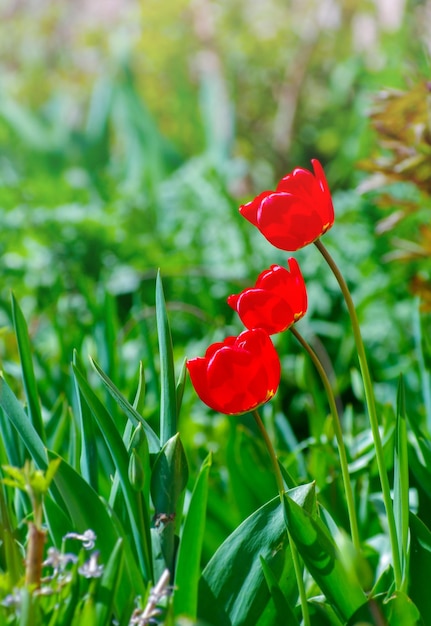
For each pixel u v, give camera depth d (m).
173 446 1.52
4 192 4.32
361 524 1.78
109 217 4.12
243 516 1.77
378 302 3.18
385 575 1.59
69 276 3.80
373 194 3.46
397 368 2.46
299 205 1.51
